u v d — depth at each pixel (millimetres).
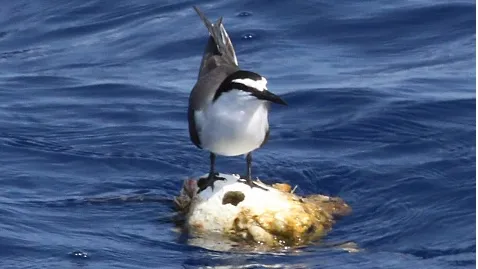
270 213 13820
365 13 21641
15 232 13836
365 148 16672
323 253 13336
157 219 14469
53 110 18750
